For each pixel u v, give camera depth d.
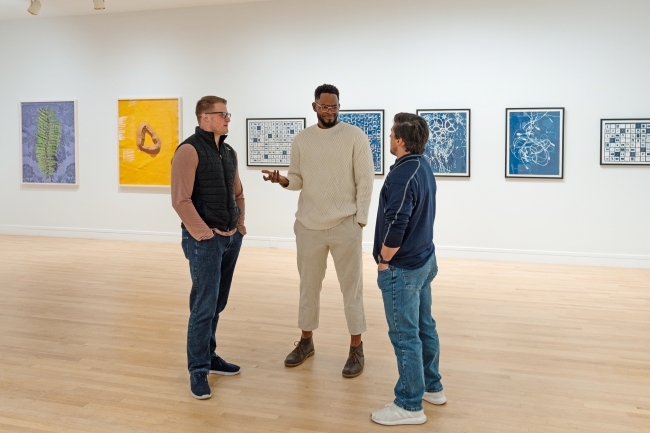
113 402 3.04
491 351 3.83
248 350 3.87
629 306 5.00
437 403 3.00
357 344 3.47
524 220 7.18
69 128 8.85
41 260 7.07
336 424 2.79
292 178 3.52
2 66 9.09
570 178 7.01
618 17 6.75
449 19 7.25
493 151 7.21
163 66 8.39
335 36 7.66
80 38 8.72
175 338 4.11
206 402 3.04
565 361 3.64
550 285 5.82
